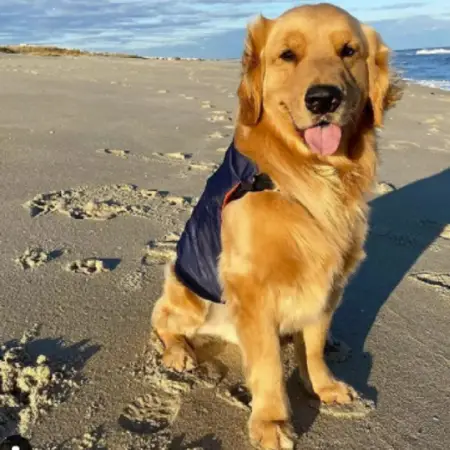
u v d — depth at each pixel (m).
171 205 1.27
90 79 3.71
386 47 0.73
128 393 0.69
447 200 1.40
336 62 0.67
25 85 3.17
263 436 0.63
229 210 0.69
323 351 0.76
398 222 1.26
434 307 0.91
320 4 0.72
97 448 0.60
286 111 0.68
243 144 0.71
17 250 1.01
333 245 0.68
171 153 1.69
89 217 1.18
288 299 0.68
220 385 0.72
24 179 1.39
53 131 1.92
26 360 0.72
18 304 0.85
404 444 0.63
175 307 0.80
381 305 0.92
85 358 0.75
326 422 0.66
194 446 0.62
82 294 0.89
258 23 0.72
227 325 0.80
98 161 1.58
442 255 1.10
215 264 0.73
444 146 1.98
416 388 0.72
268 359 0.66
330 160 0.69
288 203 0.66
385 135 2.15
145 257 1.02
